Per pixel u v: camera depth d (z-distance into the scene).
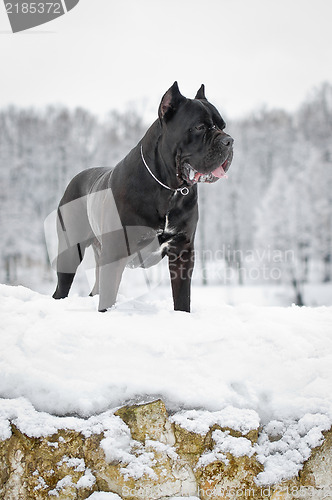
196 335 3.30
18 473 2.79
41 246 25.66
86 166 33.59
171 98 3.80
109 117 39.94
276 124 40.53
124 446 2.80
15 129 35.56
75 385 2.94
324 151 34.91
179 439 2.85
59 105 40.19
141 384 2.96
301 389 3.05
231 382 3.06
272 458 2.88
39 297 4.01
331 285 25.52
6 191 29.16
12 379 3.01
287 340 3.29
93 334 3.26
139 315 3.56
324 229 26.11
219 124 3.87
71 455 2.81
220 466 2.82
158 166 3.84
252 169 33.94
